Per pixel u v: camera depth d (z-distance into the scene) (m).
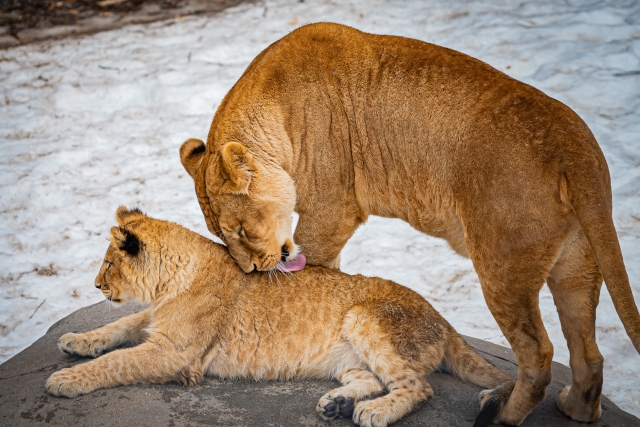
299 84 8.87
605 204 7.11
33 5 24.20
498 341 11.34
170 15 23.39
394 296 8.67
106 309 10.38
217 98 18.84
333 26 9.15
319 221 9.04
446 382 8.54
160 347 8.40
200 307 8.54
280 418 7.83
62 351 8.87
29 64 20.97
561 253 7.55
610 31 19.33
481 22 20.38
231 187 8.27
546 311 11.96
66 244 14.34
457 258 13.47
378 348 8.29
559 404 8.10
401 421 7.81
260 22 22.22
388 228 14.49
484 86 8.11
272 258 8.63
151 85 19.52
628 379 10.55
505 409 7.66
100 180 16.23
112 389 8.21
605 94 17.09
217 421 7.73
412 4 22.03
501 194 7.54
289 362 8.63
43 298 13.02
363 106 8.76
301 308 8.64
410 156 8.51
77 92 19.38
